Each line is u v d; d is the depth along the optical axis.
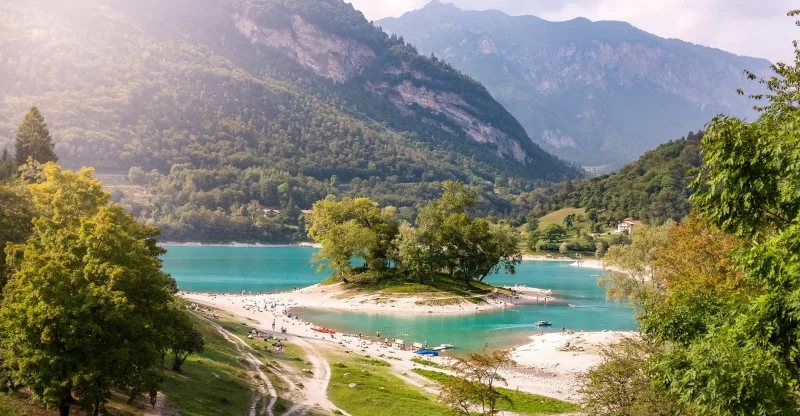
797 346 19.41
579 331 95.75
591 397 36.00
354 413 46.19
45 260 29.92
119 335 30.97
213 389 46.03
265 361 63.19
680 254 52.47
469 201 148.62
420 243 141.75
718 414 18.95
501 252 144.25
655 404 31.00
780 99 23.09
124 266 33.06
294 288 149.12
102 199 52.44
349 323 102.88
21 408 31.22
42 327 28.44
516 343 85.62
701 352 20.16
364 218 144.62
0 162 117.69
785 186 19.52
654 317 25.61
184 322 39.84
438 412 47.78
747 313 20.75
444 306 120.50
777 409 18.33
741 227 22.53
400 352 78.50
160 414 36.44
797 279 18.91
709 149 22.20
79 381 28.05
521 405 50.81
